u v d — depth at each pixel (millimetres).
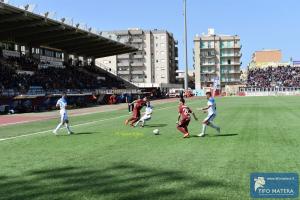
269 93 103875
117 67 142750
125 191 8195
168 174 9680
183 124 16812
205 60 143875
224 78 143375
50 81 61688
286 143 14570
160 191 8141
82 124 24984
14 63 60094
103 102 65625
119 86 84125
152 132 19266
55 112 43062
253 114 30422
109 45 76000
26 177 9703
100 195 7938
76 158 12203
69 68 76000
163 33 144625
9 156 12844
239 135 17234
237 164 10734
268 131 18641
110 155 12609
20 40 63875
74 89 63281
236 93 106875
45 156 12719
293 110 34719
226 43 143375
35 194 8133
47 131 21047
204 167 10430
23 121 29859
